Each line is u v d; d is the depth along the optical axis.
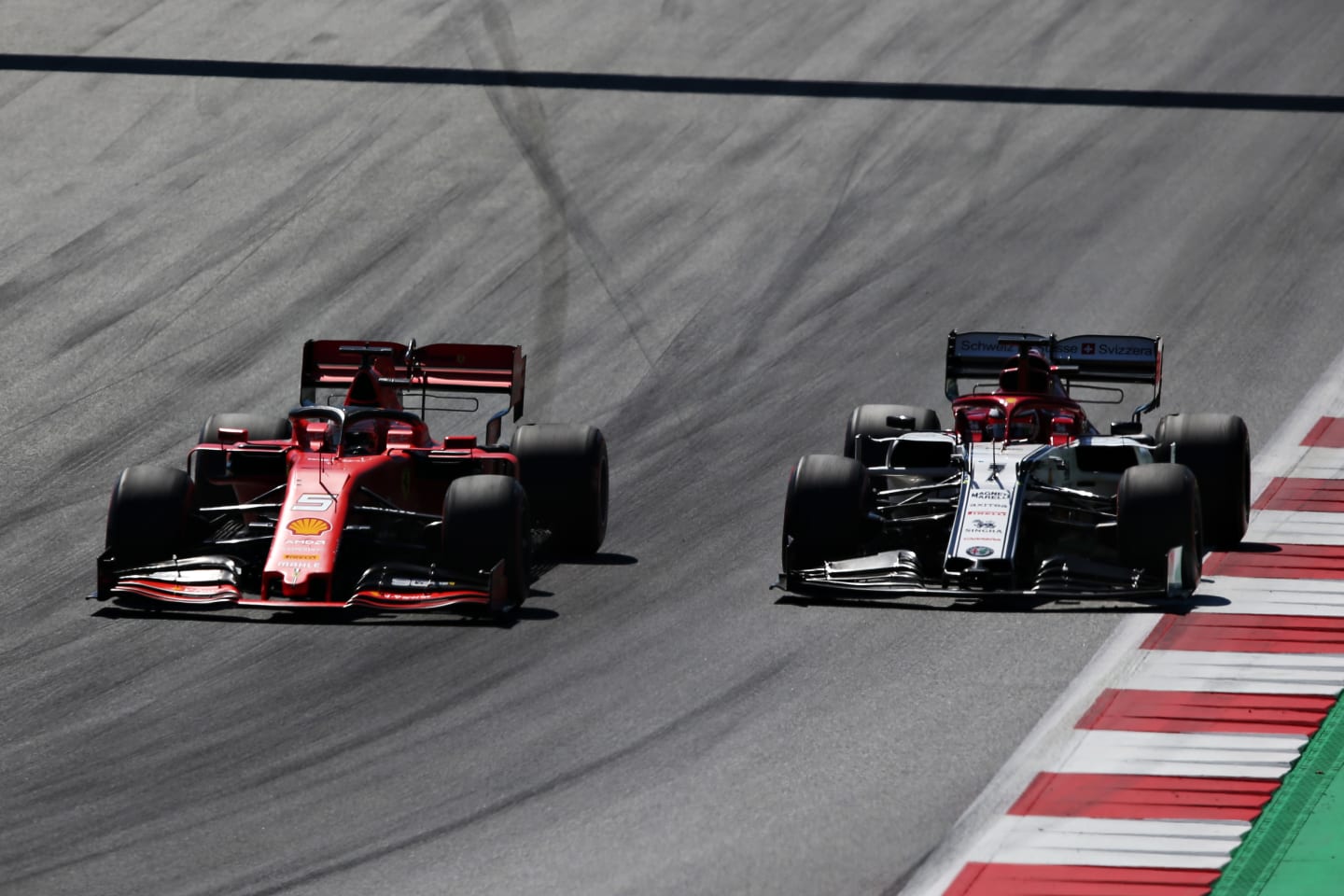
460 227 79.44
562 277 74.31
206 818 31.66
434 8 106.38
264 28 103.44
